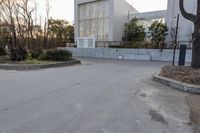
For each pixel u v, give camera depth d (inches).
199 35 354.0
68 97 224.7
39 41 919.7
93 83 314.3
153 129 144.1
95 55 1092.5
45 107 187.6
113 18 1091.9
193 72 319.0
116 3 1109.7
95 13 1166.3
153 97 235.5
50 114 169.3
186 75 308.3
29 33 768.9
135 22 1172.5
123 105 199.3
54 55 646.5
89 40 1159.0
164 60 856.9
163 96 241.6
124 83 319.6
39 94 235.6
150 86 299.4
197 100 225.9
